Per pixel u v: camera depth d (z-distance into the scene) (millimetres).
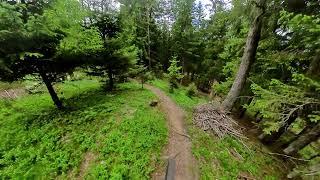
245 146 3191
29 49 2832
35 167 2500
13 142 2834
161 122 3729
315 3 2523
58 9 3086
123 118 3525
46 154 2660
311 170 2471
